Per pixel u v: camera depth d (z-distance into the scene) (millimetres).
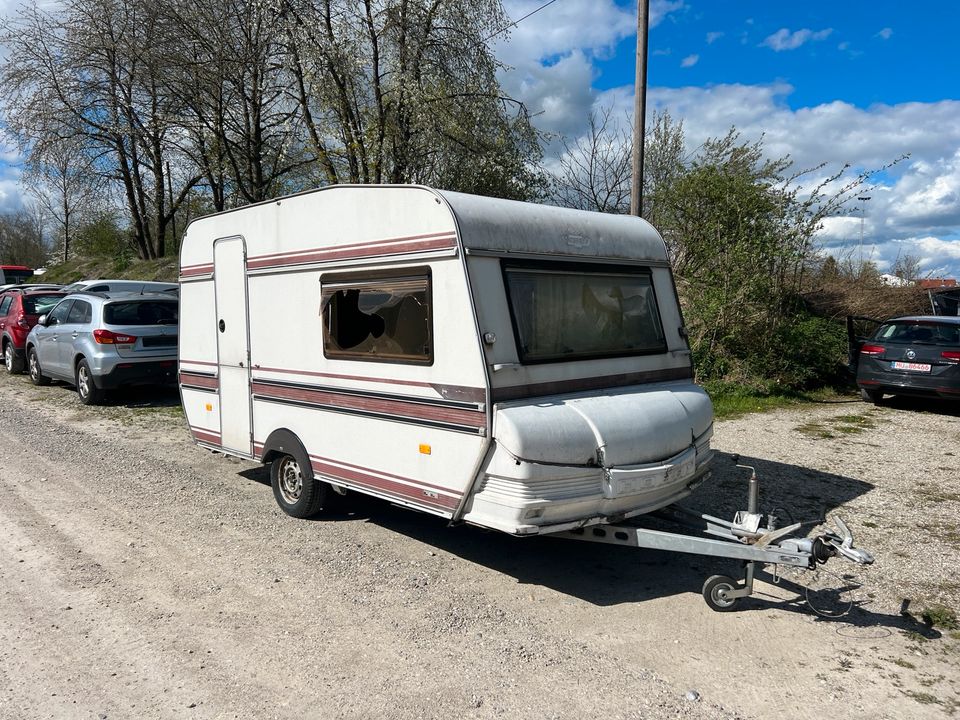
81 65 19219
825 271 14930
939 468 7102
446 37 13414
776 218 11242
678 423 4598
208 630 3832
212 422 6414
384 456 4664
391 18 12812
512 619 3994
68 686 3287
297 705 3158
